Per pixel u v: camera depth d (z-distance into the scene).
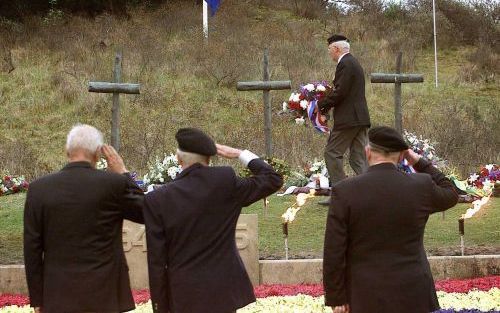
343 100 12.64
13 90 26.73
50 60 29.08
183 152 5.66
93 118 25.06
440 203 5.57
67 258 5.68
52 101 25.97
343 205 5.39
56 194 5.71
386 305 5.28
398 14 36.16
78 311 5.62
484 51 31.98
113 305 5.73
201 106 25.75
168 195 5.53
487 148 20.48
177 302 5.40
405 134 16.05
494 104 26.17
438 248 11.02
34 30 32.09
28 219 5.76
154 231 5.48
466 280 9.66
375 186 5.41
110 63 28.03
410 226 5.39
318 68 28.83
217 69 27.66
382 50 31.84
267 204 14.03
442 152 20.08
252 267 9.84
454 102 26.94
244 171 14.52
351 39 33.72
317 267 9.89
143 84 26.70
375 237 5.36
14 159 20.20
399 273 5.33
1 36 31.09
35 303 5.77
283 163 15.26
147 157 20.05
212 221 5.51
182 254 5.46
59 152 23.23
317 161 15.62
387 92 27.33
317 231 12.13
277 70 27.77
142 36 31.09
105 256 5.74
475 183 14.91
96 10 35.78
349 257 5.44
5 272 9.89
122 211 5.86
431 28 34.66
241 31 32.75
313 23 35.69
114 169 6.07
